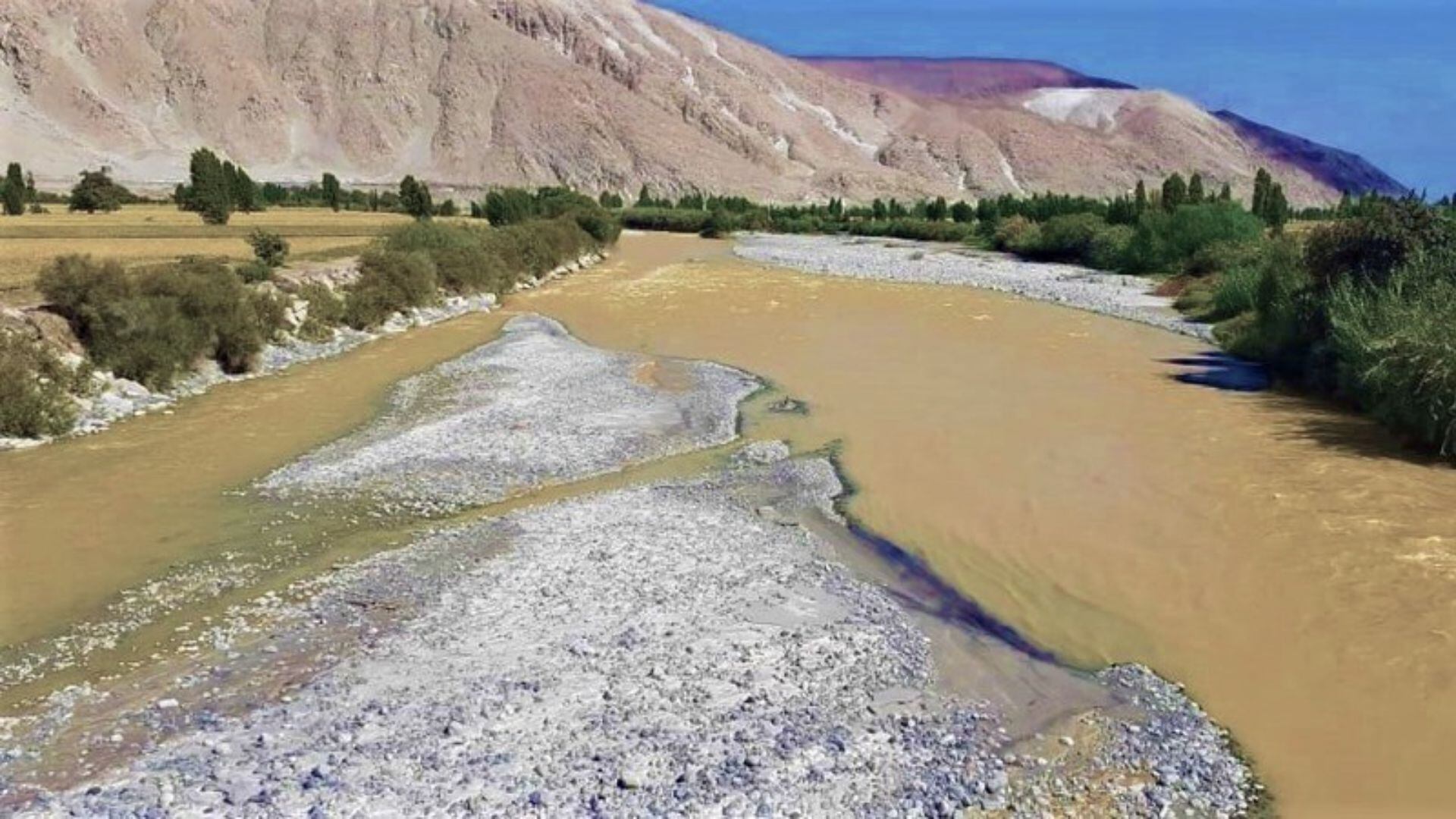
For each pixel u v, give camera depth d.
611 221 83.88
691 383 32.69
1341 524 19.55
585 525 19.92
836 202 139.50
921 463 23.95
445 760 12.14
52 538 19.56
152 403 29.64
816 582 17.38
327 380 33.25
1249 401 29.98
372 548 19.19
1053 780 12.04
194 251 48.09
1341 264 33.09
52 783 11.95
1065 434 26.33
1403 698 13.78
